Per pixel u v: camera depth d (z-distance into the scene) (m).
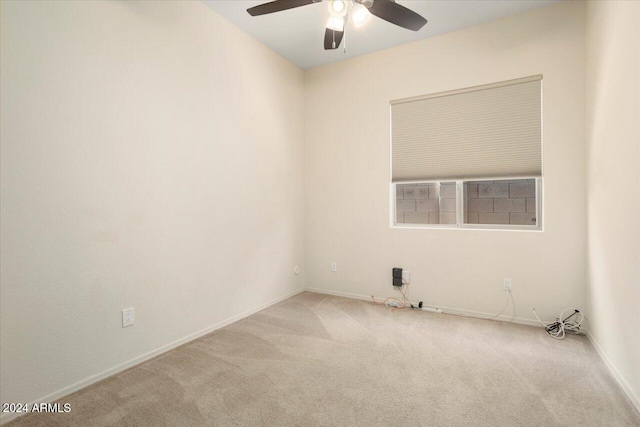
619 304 1.95
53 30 1.80
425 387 1.93
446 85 3.24
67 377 1.88
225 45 2.94
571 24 2.72
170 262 2.47
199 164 2.70
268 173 3.50
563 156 2.76
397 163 3.53
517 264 2.96
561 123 2.77
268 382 2.00
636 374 1.73
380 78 3.59
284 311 3.34
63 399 1.83
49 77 1.79
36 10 1.73
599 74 2.31
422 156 3.40
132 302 2.22
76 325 1.92
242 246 3.15
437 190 3.54
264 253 3.45
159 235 2.39
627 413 1.68
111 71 2.08
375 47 3.51
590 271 2.56
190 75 2.61
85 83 1.95
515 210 3.21
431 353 2.38
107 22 2.06
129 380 2.03
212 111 2.81
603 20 2.23
